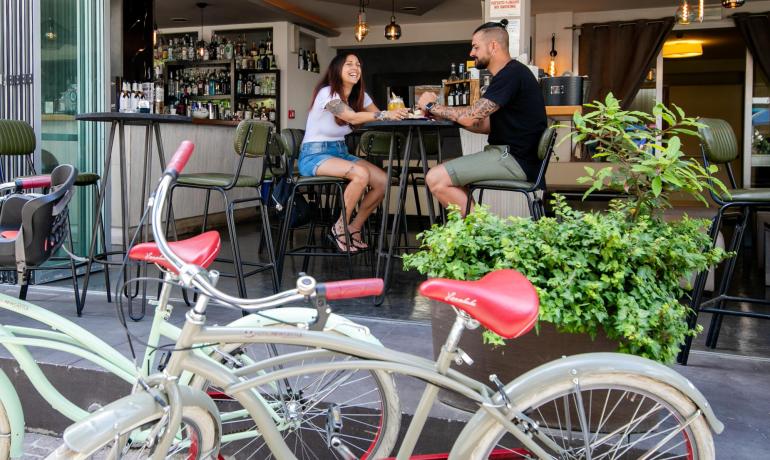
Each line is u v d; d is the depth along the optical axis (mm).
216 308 3869
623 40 9438
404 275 5004
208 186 3760
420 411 1694
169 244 1834
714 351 3152
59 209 2514
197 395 1693
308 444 2482
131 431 1574
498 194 4586
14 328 2205
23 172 4602
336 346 1604
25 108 4602
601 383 1670
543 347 2154
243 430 2430
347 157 4852
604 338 2129
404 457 1715
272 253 3996
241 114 10133
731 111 12672
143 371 2104
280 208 5781
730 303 4254
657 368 1674
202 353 1964
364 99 4824
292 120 10266
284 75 10125
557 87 4867
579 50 9672
